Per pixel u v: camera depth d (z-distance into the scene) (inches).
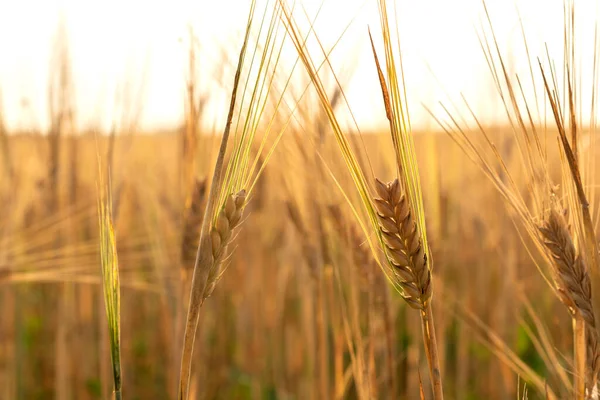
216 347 55.1
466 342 46.0
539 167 21.7
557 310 41.7
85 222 43.9
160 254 36.7
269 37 18.9
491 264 51.5
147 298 59.1
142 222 47.3
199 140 27.4
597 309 19.8
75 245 40.7
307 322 37.9
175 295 35.0
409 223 19.5
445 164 51.1
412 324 44.8
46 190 41.8
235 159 19.2
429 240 31.0
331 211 27.0
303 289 46.0
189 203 27.1
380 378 30.6
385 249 20.0
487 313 51.8
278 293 50.0
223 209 19.3
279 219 52.4
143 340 62.4
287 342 49.8
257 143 27.2
